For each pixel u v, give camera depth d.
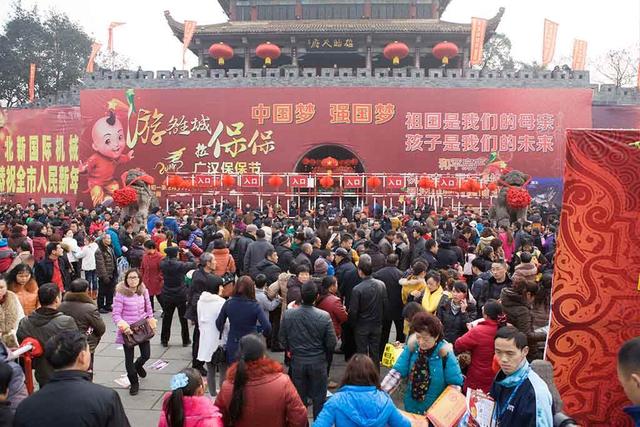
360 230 14.44
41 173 34.25
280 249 11.84
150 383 8.62
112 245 14.00
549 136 32.06
